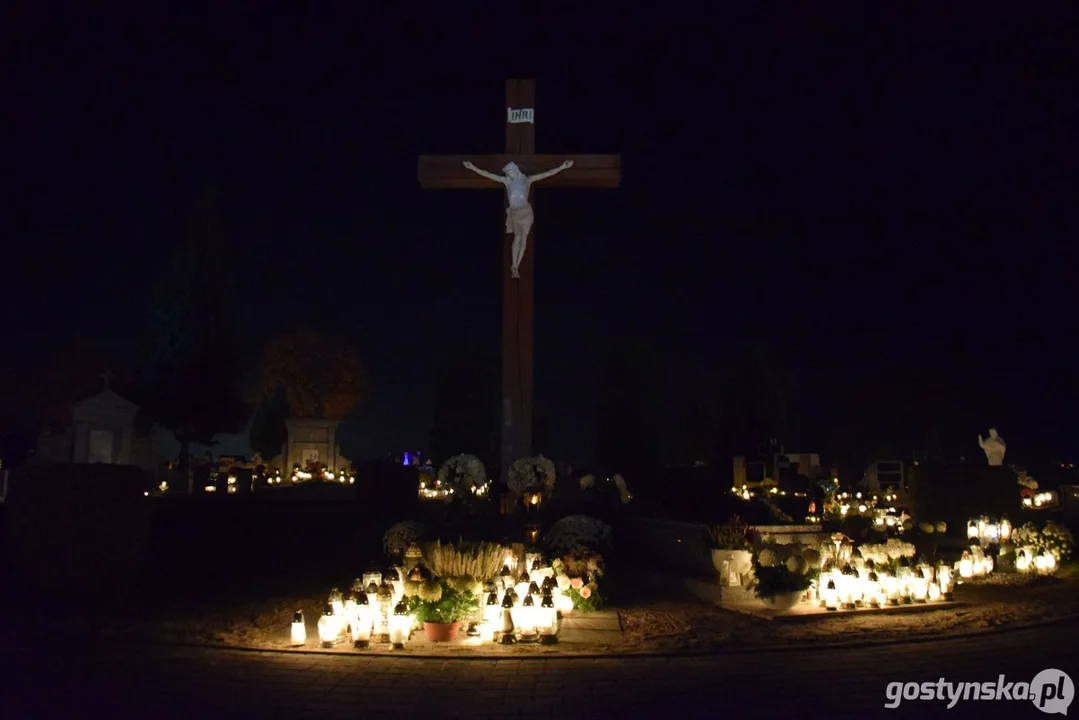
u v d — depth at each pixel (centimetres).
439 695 803
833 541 1391
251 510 2062
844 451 4928
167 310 3400
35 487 1355
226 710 751
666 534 1522
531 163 1605
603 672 895
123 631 1088
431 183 1616
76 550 1344
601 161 1605
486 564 1160
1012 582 1611
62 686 830
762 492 3128
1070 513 2516
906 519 2264
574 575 1221
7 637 1061
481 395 3566
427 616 1023
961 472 2261
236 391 3456
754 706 771
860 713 752
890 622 1185
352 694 805
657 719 730
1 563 1468
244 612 1212
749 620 1173
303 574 1544
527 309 1588
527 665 925
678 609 1241
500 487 1584
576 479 2233
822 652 1001
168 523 1880
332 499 2553
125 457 2741
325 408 4988
